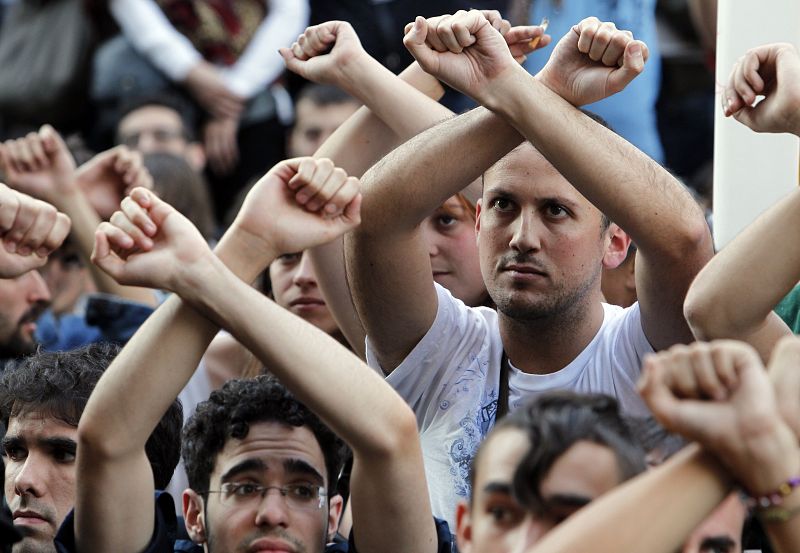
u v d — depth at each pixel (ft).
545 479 17.52
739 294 21.95
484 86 23.89
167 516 22.76
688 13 47.98
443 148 24.64
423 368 26.07
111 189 33.94
